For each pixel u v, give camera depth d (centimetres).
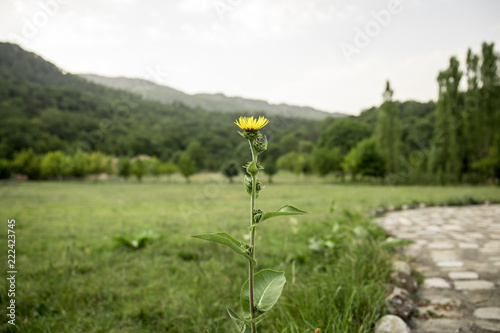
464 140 2833
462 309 266
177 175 6141
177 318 295
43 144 5088
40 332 268
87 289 361
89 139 5738
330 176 5212
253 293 148
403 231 632
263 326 262
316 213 952
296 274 375
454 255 433
